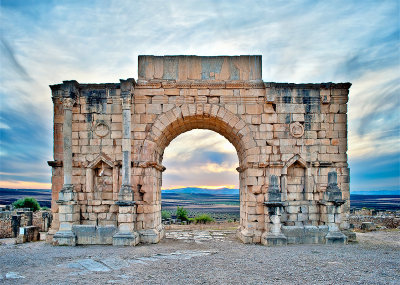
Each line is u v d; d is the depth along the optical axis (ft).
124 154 72.02
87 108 75.56
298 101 75.77
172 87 75.77
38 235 84.38
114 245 67.97
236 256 57.41
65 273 45.52
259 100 75.92
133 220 71.15
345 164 75.00
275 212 70.23
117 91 75.66
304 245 68.90
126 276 43.88
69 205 70.64
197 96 75.72
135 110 75.46
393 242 73.61
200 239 79.66
